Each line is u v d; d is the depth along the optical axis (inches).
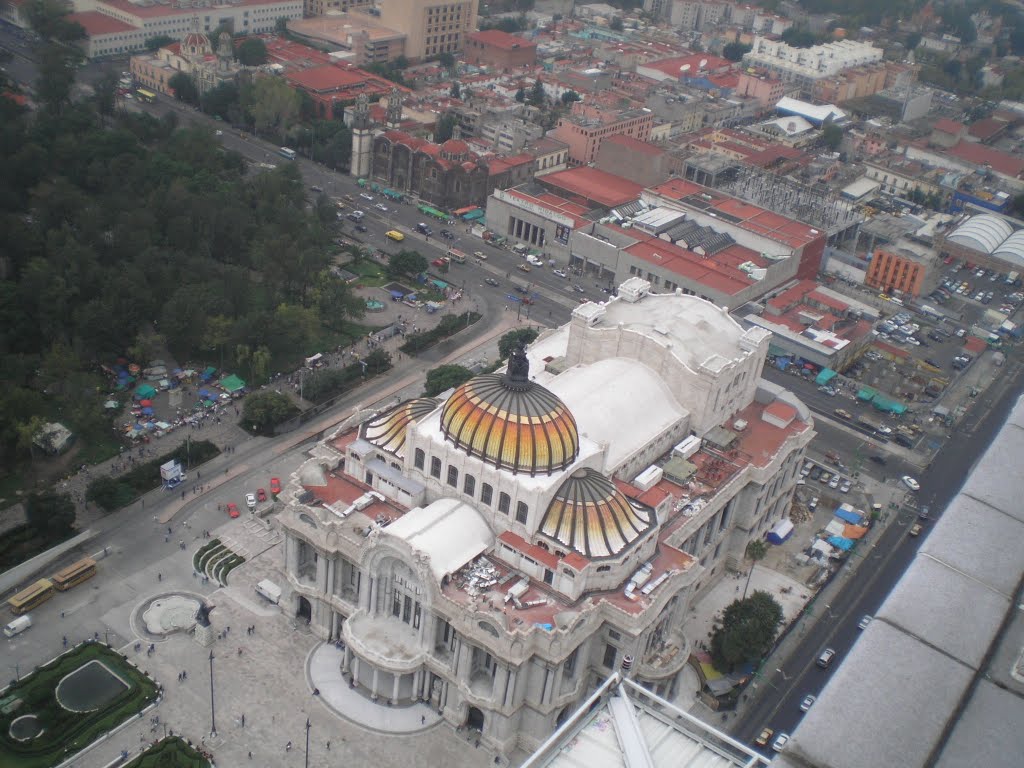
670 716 4416.8
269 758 7406.5
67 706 7613.2
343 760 7470.5
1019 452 3570.4
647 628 7716.5
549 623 7470.5
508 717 7534.5
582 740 4247.0
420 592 7632.9
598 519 7854.3
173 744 7401.6
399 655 7760.8
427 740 7726.4
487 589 7721.5
